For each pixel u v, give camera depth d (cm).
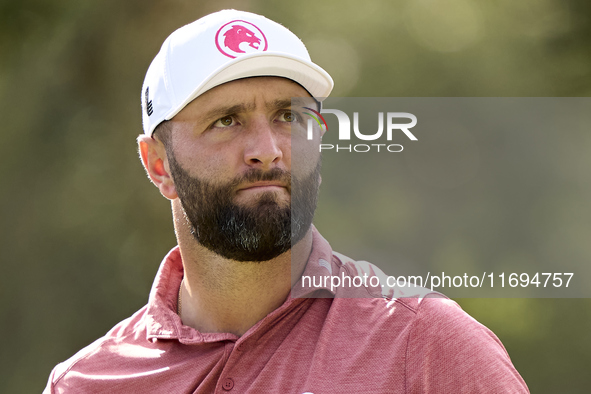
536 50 2738
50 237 2666
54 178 2691
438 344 580
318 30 2936
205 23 667
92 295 2636
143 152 721
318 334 615
